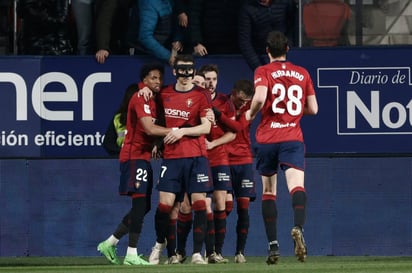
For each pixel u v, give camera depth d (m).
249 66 43.06
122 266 32.31
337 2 43.28
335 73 43.22
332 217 42.94
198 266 31.09
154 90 34.66
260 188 42.66
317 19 43.31
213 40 43.69
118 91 43.25
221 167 37.09
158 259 35.72
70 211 42.91
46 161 42.97
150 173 35.12
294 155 30.19
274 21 42.81
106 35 43.25
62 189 42.97
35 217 42.91
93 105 43.22
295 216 29.62
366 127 43.19
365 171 43.09
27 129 43.16
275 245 30.97
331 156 43.06
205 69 36.94
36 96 43.22
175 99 34.28
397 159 43.12
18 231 42.81
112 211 42.91
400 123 43.28
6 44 43.59
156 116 34.72
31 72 43.19
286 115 30.47
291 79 30.55
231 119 36.91
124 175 34.97
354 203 42.97
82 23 43.62
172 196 34.84
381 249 42.94
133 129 34.84
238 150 38.03
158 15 43.25
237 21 43.41
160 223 35.09
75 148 43.09
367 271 27.02
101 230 42.84
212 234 36.94
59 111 43.19
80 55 43.44
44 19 43.56
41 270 29.73
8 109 43.16
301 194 29.78
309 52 43.19
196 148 34.50
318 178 43.03
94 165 42.97
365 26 43.34
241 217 38.12
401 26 43.34
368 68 43.25
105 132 43.16
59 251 42.81
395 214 43.03
